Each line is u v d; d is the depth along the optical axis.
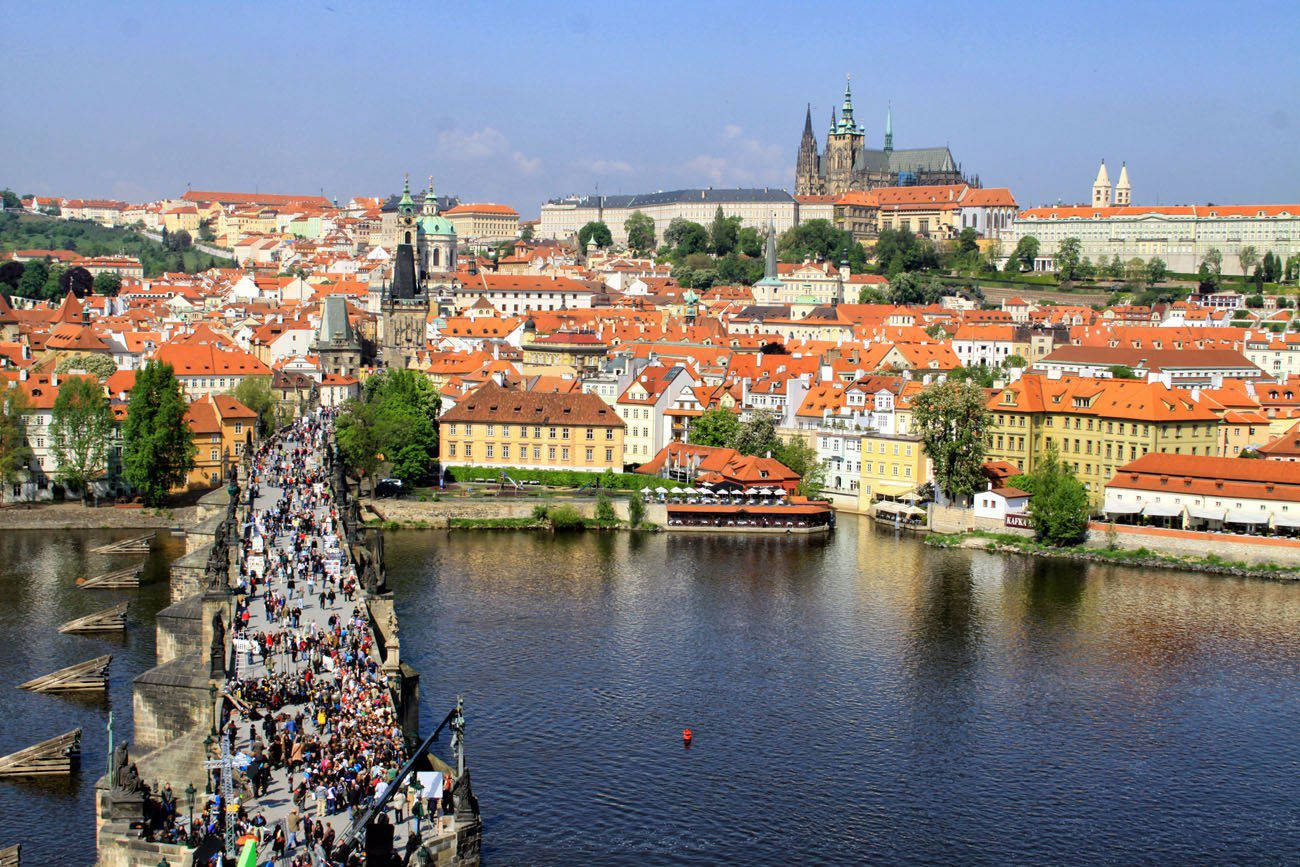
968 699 197.12
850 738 180.88
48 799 154.75
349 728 132.00
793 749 176.38
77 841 144.25
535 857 143.12
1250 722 190.88
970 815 159.38
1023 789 167.00
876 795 163.62
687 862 144.38
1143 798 165.62
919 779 168.62
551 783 162.00
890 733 183.25
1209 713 194.00
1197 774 173.00
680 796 160.25
